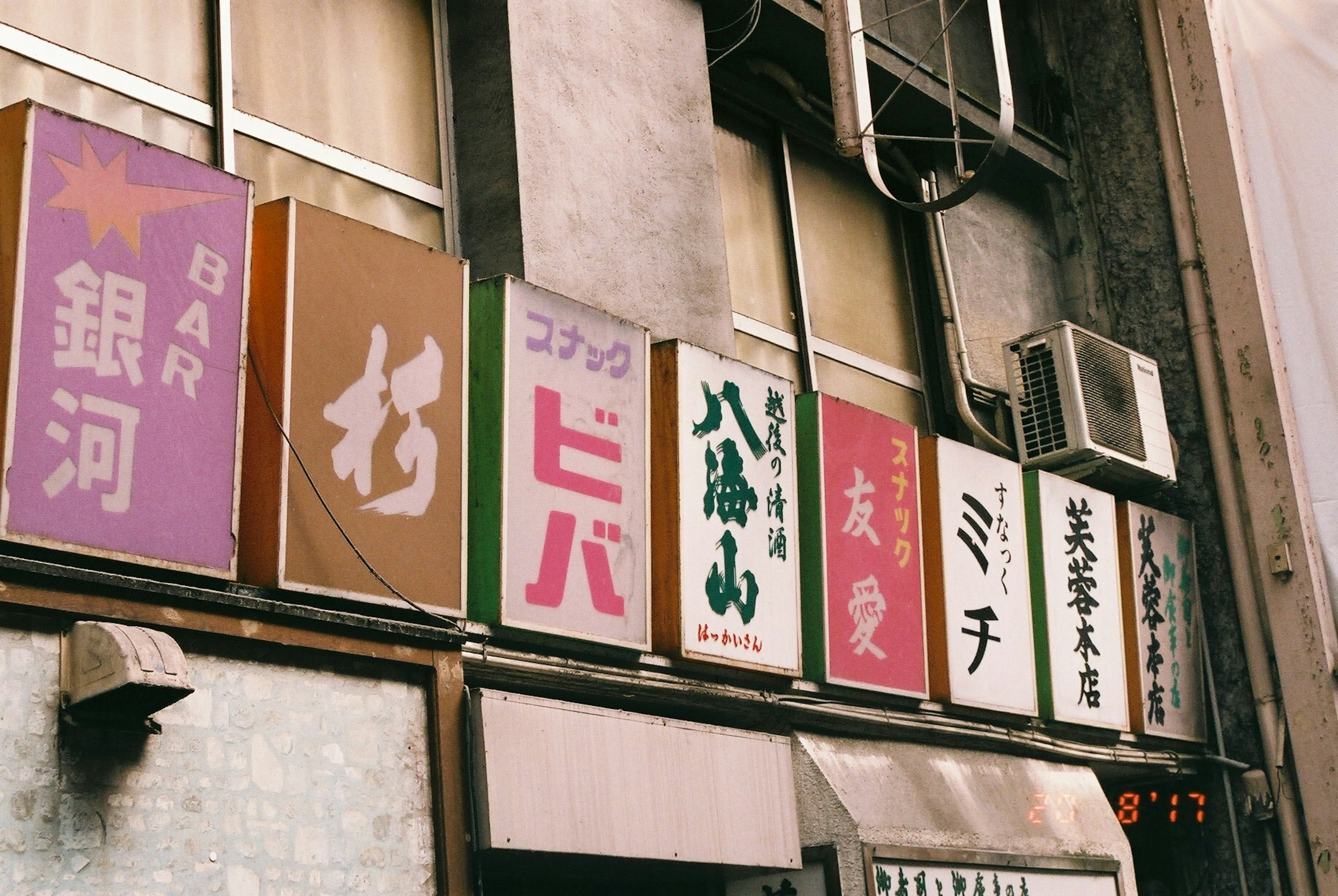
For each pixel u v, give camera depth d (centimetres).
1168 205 1046
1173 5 1041
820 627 702
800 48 867
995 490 826
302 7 653
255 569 491
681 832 606
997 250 1023
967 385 945
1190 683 945
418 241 671
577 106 711
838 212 937
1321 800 916
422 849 518
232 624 468
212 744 461
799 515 715
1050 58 1111
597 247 698
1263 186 1002
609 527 609
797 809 683
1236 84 1023
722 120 874
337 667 506
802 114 907
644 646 615
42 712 421
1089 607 875
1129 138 1070
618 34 747
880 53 907
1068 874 795
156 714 448
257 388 503
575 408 604
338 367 519
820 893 672
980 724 793
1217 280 1005
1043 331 927
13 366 422
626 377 630
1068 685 843
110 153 456
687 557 638
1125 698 887
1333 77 984
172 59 596
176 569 454
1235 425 984
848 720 715
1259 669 955
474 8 701
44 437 427
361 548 516
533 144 682
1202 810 959
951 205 788
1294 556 946
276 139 627
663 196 743
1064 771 848
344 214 645
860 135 780
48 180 439
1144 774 933
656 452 650
